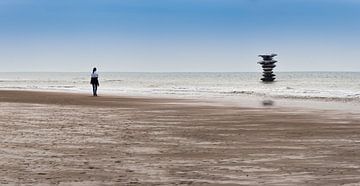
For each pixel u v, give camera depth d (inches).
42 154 516.7
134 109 1233.4
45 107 1301.7
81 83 5032.0
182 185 366.9
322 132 723.4
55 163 461.4
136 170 426.9
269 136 678.5
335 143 600.4
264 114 1061.1
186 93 2330.2
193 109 1227.9
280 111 1145.4
